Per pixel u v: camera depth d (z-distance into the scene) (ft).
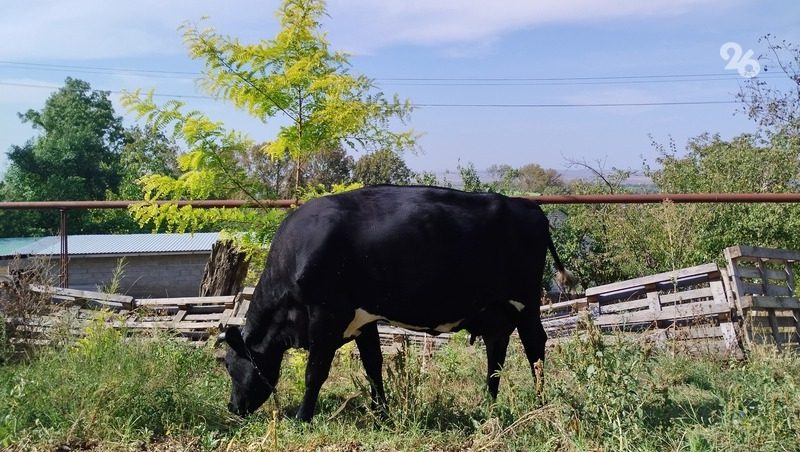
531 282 21.74
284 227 20.81
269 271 20.94
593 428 17.02
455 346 30.91
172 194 26.89
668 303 31.81
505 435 17.88
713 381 24.43
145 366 20.68
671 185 54.90
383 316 20.59
